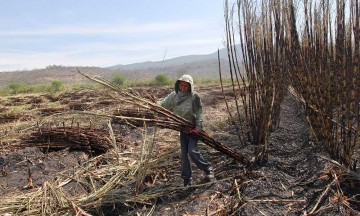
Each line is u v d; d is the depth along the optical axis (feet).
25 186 16.17
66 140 22.26
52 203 13.76
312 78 16.74
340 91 14.87
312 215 12.60
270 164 17.52
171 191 15.52
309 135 22.33
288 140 22.76
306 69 17.71
